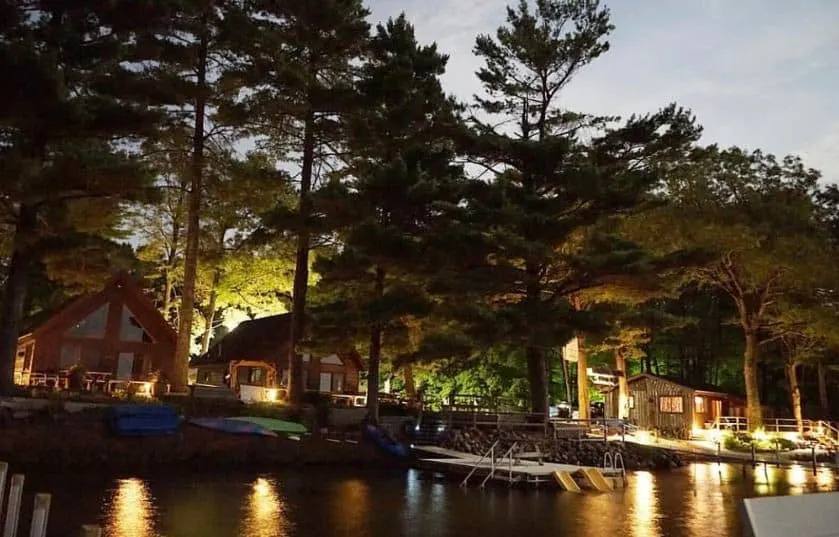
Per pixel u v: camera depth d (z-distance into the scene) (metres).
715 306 56.31
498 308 26.62
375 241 24.86
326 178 32.06
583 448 27.94
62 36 21.55
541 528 14.12
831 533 3.42
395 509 15.76
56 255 21.38
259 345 42.41
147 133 22.25
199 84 29.67
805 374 59.31
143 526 12.30
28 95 19.27
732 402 51.28
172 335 36.78
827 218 50.91
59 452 19.70
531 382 30.05
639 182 27.47
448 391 47.28
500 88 31.47
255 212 33.97
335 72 31.66
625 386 44.69
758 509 3.25
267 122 31.06
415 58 29.67
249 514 14.09
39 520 5.95
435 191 25.80
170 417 22.42
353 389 43.81
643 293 28.02
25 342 35.75
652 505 18.27
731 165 40.75
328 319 26.25
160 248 43.16
